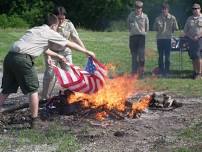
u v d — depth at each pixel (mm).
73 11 43156
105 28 42344
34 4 43438
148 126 9711
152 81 14445
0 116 10328
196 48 15008
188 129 9492
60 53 11180
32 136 9148
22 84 9484
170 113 10609
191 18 15203
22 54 9406
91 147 8602
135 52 15664
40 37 9555
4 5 43031
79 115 10117
